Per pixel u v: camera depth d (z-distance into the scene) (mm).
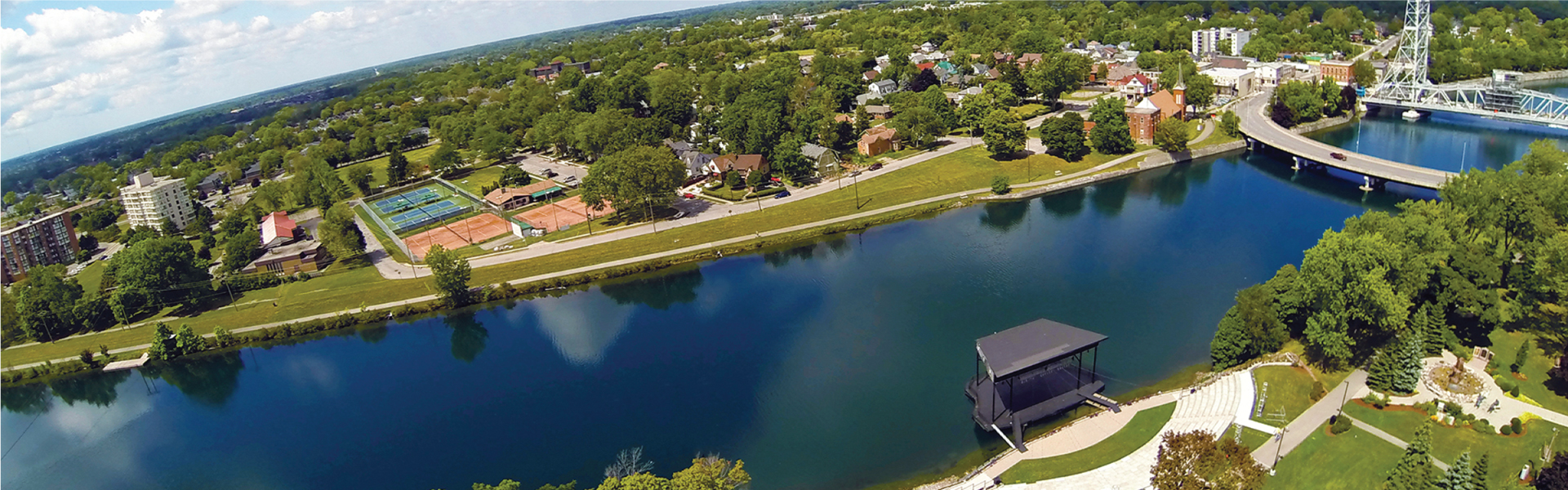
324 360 160625
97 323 187875
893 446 109250
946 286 162875
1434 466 88188
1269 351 116625
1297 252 166125
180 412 146375
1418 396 102000
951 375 126500
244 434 134500
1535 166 156875
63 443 140250
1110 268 164875
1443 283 117125
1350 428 96250
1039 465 98375
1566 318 119000
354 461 121625
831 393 124750
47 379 167750
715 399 126938
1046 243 183000
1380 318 109062
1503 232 135500
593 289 183750
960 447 107250
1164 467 81500
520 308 176750
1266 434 97438
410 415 133625
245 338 173250
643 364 142125
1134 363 123938
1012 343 113438
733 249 198125
